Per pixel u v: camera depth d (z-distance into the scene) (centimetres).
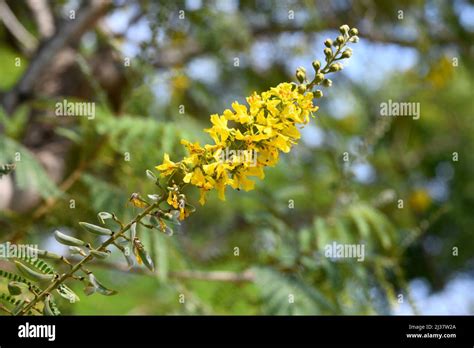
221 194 194
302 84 200
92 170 454
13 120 454
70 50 526
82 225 200
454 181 785
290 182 573
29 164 374
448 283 671
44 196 373
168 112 477
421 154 800
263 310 403
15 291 211
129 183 413
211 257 494
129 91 427
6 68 703
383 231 438
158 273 378
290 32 652
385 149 714
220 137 204
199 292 539
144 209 207
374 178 689
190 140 407
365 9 685
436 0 690
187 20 522
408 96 687
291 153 559
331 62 204
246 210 496
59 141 505
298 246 445
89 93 529
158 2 453
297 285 421
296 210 564
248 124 196
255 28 648
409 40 703
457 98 815
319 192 570
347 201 457
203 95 577
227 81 652
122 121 397
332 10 680
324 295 454
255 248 479
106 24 540
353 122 748
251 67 654
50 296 209
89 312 457
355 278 438
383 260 444
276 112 195
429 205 705
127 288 496
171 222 199
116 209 393
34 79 484
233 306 470
